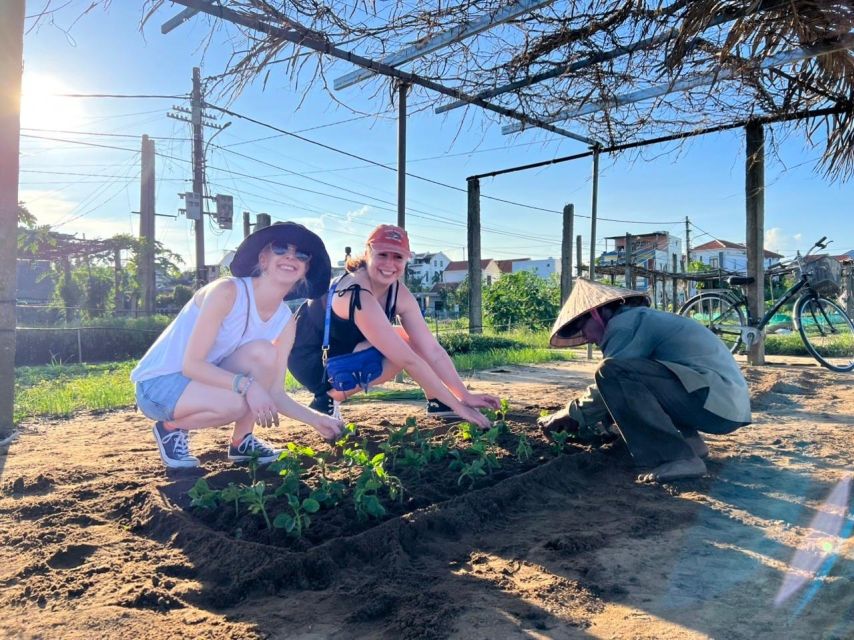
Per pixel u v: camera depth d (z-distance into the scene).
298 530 2.51
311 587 2.23
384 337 3.84
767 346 11.59
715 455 3.99
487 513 2.90
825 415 5.35
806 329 8.70
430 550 2.52
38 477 3.43
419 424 4.79
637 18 3.89
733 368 3.58
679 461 3.44
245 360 3.33
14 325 4.82
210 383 3.15
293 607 2.07
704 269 28.25
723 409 3.42
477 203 11.71
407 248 3.96
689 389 3.43
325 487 2.91
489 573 2.32
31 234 21.66
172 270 29.31
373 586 2.18
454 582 2.23
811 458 3.91
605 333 3.71
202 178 19.45
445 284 60.62
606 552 2.51
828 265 8.39
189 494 2.89
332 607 2.07
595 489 3.35
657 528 2.78
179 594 2.13
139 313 21.55
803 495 3.20
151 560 2.42
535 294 22.14
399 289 4.19
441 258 89.31
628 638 1.86
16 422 5.60
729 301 9.41
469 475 3.27
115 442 4.64
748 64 4.06
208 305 3.16
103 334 16.72
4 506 3.06
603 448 3.92
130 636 1.87
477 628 1.91
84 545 2.53
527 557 2.46
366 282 4.00
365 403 6.29
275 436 4.47
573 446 4.00
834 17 3.66
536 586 2.20
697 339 3.60
